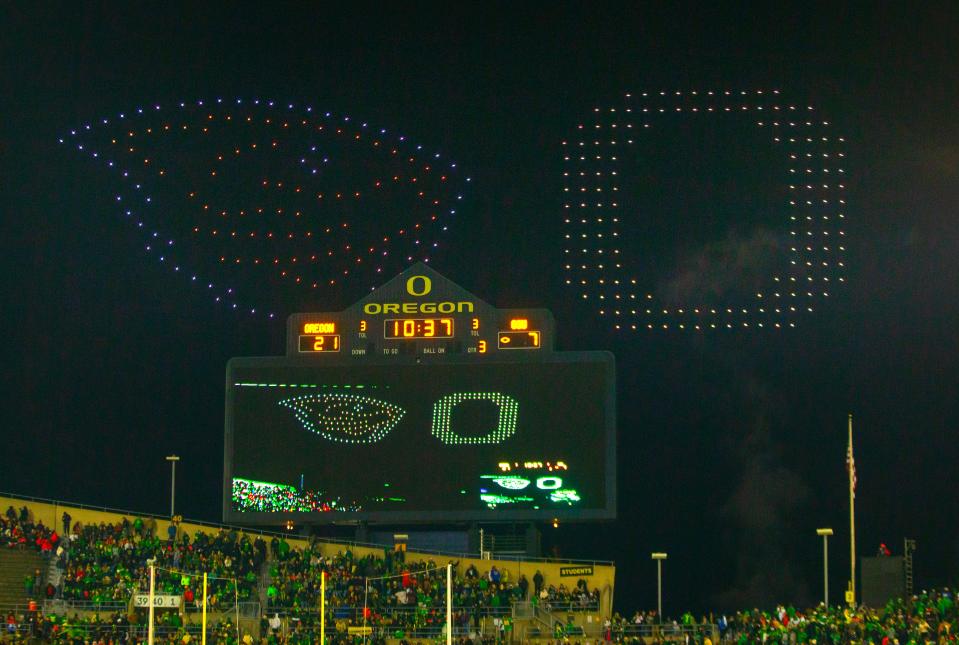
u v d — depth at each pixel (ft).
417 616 357.20
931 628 309.63
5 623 344.49
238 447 357.20
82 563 372.17
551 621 363.35
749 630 338.13
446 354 357.82
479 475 352.49
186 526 387.75
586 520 350.02
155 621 351.46
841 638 312.91
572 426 352.49
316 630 351.87
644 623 359.05
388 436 355.56
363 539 359.87
